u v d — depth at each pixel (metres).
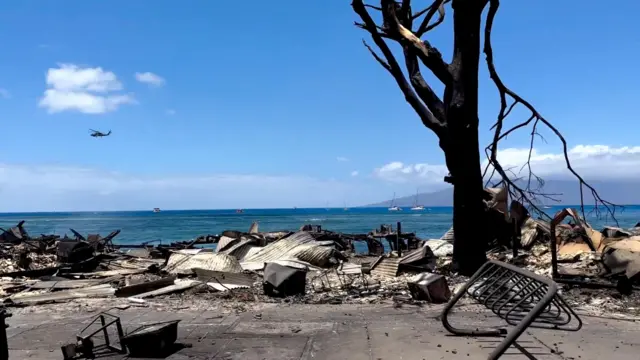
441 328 7.36
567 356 5.90
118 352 6.31
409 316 8.31
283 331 7.40
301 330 7.45
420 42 12.33
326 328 7.55
